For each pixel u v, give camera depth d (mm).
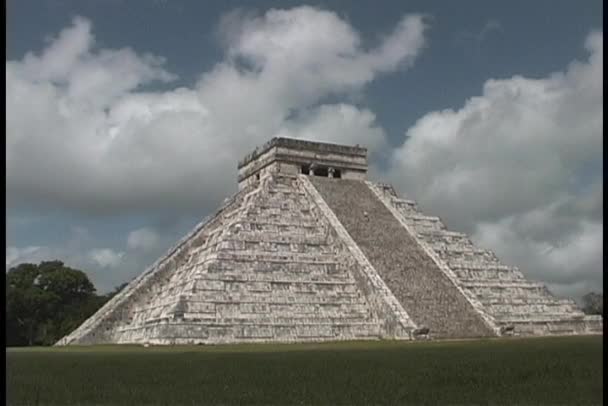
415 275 55469
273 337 49812
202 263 53531
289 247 56625
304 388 15062
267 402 13305
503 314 56094
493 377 16062
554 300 60000
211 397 14008
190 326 47719
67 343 57125
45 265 92062
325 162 69688
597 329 58844
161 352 34781
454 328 50688
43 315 89688
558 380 15078
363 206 64125
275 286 52656
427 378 16406
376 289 52719
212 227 63156
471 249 62500
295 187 66688
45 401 14016
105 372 20594
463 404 12688
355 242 57219
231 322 49125
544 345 29422
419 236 60688
